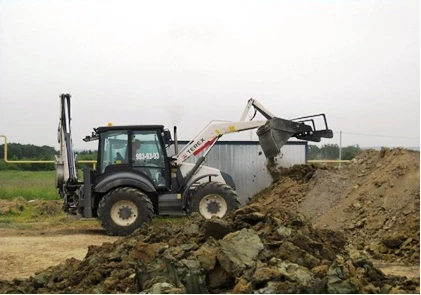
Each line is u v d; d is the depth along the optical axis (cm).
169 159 1803
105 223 1698
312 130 2003
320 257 971
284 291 798
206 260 895
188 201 1786
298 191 1870
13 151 2992
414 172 1533
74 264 1079
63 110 1845
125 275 945
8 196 2502
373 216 1466
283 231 996
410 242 1287
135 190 1716
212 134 1944
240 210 1098
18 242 1555
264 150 2025
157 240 1080
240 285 823
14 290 977
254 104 2052
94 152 2314
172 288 833
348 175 1788
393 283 941
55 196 2502
